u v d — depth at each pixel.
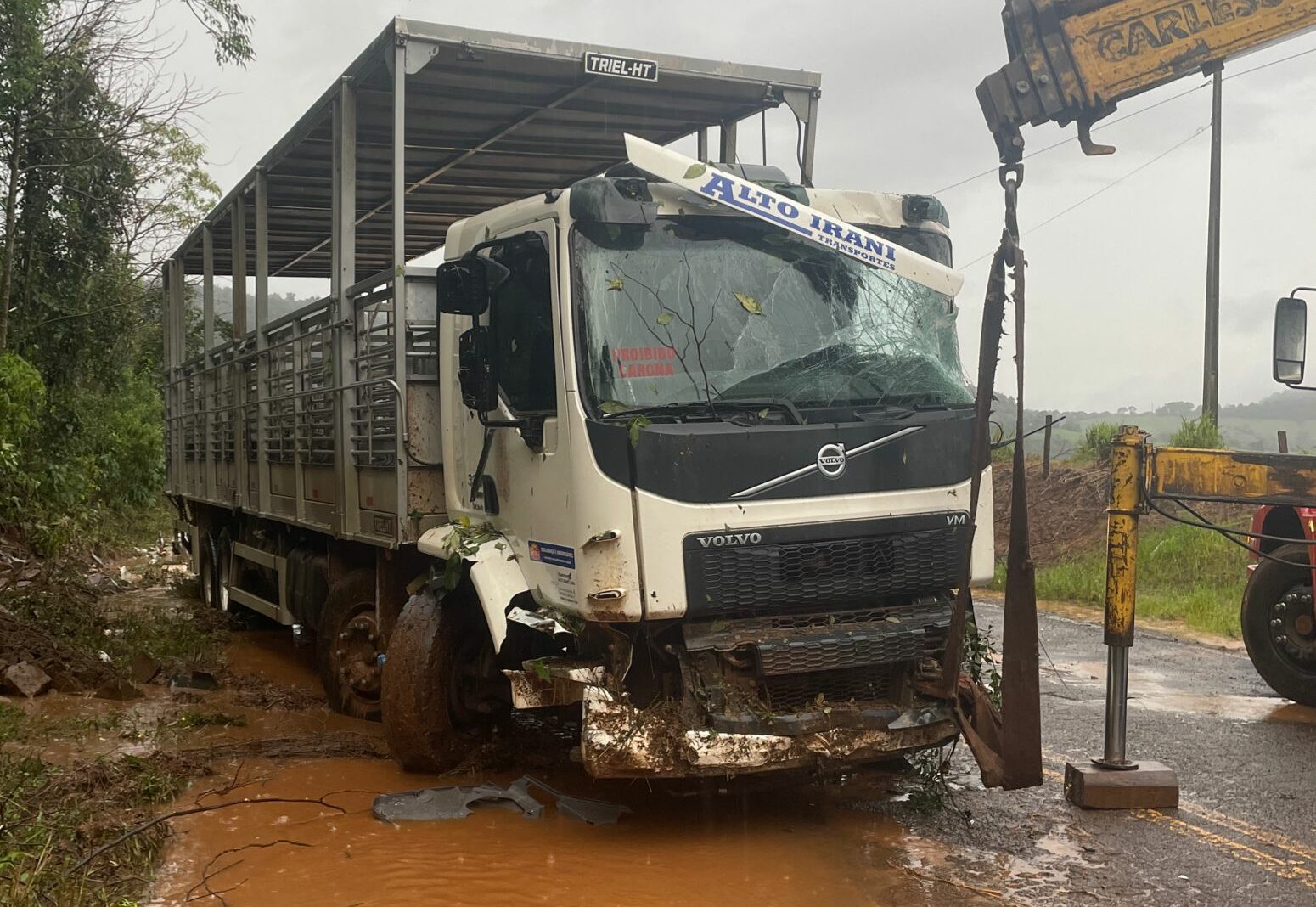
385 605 7.45
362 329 7.45
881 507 5.39
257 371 10.16
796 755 5.06
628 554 5.02
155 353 25.34
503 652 5.89
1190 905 4.48
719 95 8.16
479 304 5.56
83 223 18.70
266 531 10.52
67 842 4.93
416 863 4.97
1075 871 4.84
